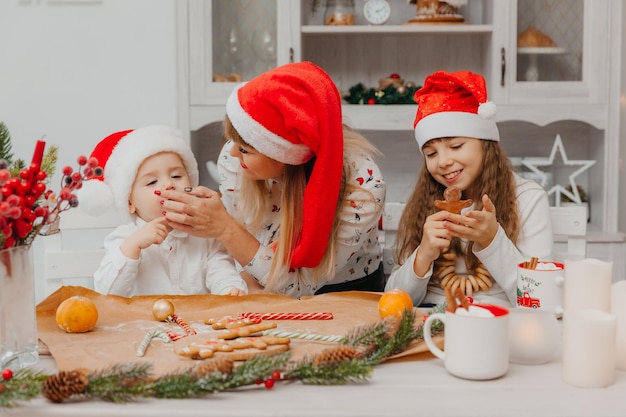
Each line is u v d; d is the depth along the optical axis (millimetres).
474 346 947
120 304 1273
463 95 1668
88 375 887
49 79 2654
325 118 1394
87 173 1017
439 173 1692
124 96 2670
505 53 2664
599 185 2791
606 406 864
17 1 2625
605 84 2686
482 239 1509
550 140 2996
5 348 975
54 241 1635
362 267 1784
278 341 1030
